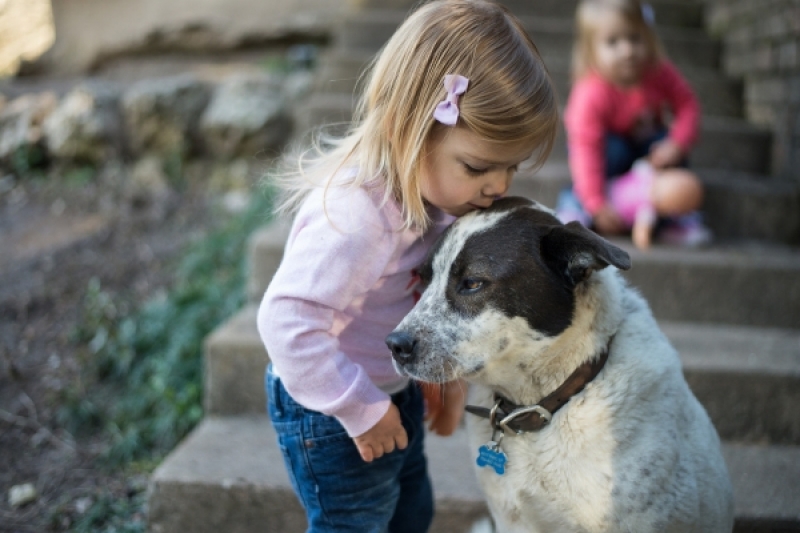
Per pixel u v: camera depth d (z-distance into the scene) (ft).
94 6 24.54
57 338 13.08
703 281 11.11
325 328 5.69
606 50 12.12
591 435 6.09
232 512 8.13
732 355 9.90
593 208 12.01
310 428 6.31
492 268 5.99
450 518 8.07
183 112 20.53
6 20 24.59
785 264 11.09
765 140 14.49
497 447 6.44
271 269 11.25
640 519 6.00
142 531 8.84
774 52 14.43
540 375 6.30
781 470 8.79
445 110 5.55
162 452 10.59
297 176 6.84
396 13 18.12
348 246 5.69
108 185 19.54
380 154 5.90
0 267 15.47
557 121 6.16
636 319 6.55
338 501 6.43
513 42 5.87
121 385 12.09
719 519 6.42
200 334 12.57
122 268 15.51
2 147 20.25
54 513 9.13
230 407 9.90
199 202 18.90
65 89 22.26
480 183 5.90
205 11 24.03
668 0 18.12
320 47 23.85
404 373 5.99
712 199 13.01
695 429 6.44
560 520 6.31
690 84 15.87
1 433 10.77
